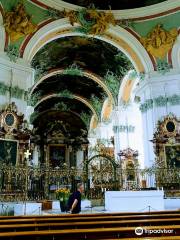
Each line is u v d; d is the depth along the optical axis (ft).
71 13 60.59
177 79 59.06
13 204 40.34
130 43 62.90
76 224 16.90
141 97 64.28
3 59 51.19
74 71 87.04
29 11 56.13
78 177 50.01
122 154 78.33
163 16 61.21
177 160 54.90
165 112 58.29
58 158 129.80
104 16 62.28
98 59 79.30
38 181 47.73
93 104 107.14
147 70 61.26
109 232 15.24
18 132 50.14
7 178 43.62
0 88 50.31
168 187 51.55
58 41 71.41
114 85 84.12
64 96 108.68
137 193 39.14
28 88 55.47
